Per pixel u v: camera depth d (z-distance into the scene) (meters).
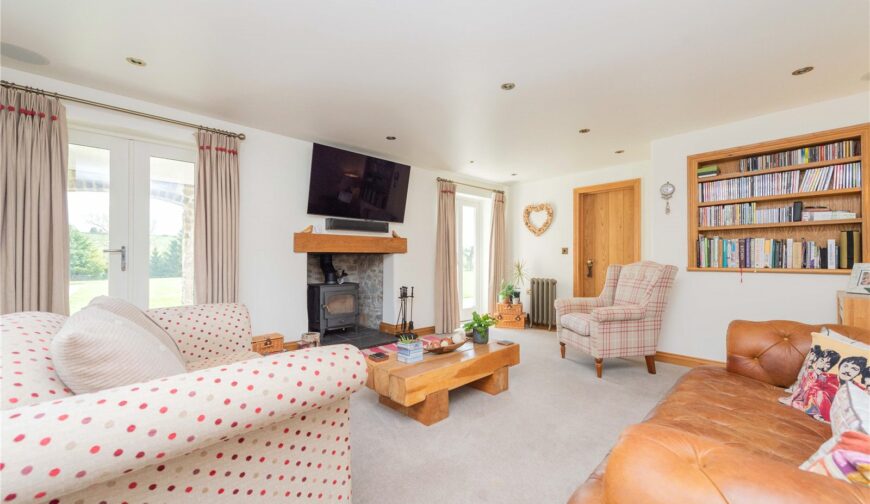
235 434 0.88
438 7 1.82
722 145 3.32
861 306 2.32
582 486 0.99
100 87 2.66
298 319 3.76
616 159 4.50
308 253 4.25
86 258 2.72
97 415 0.70
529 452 1.90
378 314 4.82
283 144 3.69
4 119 2.29
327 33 2.03
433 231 5.11
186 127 3.10
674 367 3.42
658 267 3.26
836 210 2.93
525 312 5.76
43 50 2.19
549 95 2.78
